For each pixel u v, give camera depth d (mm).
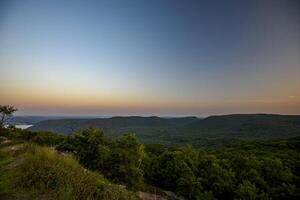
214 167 41719
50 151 12711
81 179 10234
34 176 9594
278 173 43500
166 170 39438
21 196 8414
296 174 47250
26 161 10844
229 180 39719
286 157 56375
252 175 41688
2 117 35219
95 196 9719
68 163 11727
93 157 23062
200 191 36719
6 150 15391
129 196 12273
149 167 40938
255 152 62719
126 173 24953
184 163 39406
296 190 39188
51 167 10383
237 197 36750
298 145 74438
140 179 28312
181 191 35250
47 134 34969
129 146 27625
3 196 8234
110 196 10320
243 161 45594
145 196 24625
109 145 26078
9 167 11055
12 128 35031
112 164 23922
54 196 8633
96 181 10992
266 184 41062
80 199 9109
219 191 38469
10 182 9141
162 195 30078
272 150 67562
